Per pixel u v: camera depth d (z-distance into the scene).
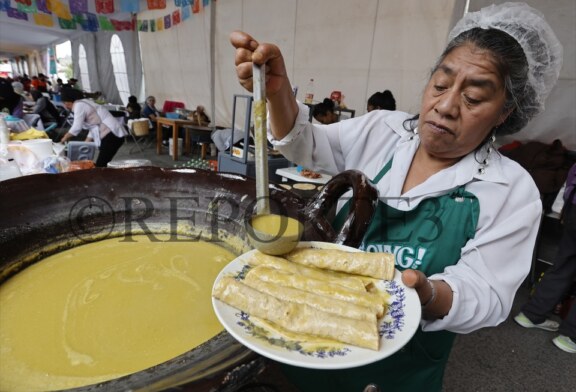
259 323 0.58
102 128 4.30
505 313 0.78
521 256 0.82
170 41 7.49
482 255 0.80
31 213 1.02
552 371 1.89
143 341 0.77
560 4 2.45
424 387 1.02
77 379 0.67
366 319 0.59
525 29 0.75
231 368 0.49
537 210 0.83
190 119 6.69
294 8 4.70
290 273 0.73
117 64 10.03
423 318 0.77
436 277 0.79
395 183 0.99
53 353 0.73
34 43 15.90
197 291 0.96
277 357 0.49
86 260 1.08
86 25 7.21
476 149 0.90
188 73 7.20
